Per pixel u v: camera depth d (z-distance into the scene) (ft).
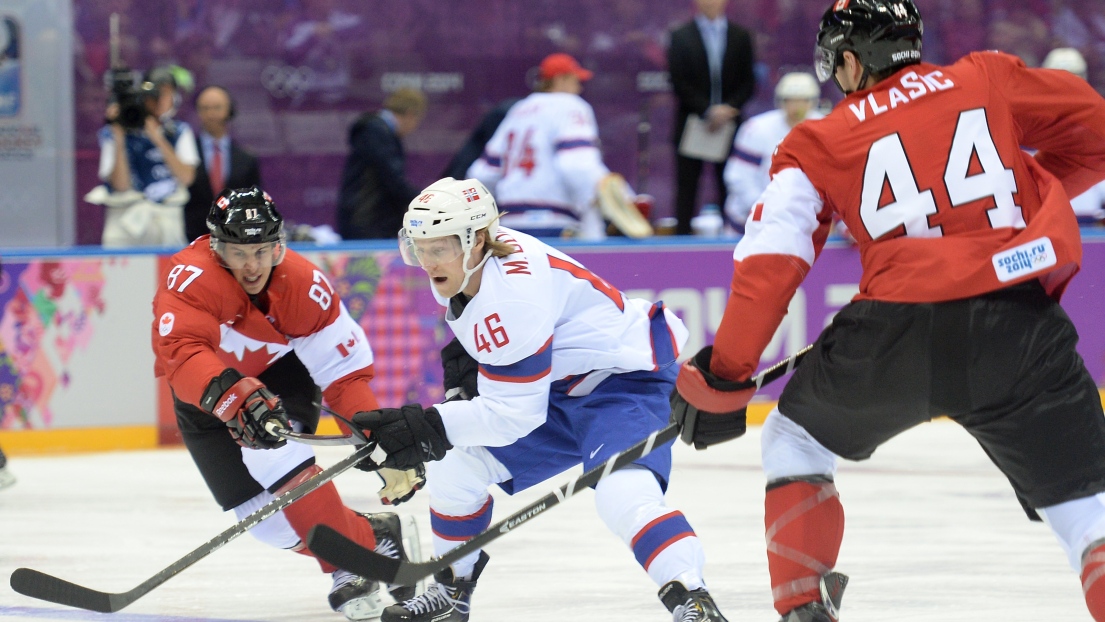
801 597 24.94
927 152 23.41
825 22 25.27
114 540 43.57
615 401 28.48
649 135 90.89
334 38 86.33
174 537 44.04
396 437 26.89
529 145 69.92
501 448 29.22
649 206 76.23
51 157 74.90
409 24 87.51
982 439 23.99
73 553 41.68
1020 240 23.00
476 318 26.73
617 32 90.79
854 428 24.14
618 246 67.26
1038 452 23.21
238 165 70.18
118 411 62.64
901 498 48.93
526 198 70.18
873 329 23.38
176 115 84.12
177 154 68.08
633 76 91.35
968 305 22.97
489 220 26.76
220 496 32.45
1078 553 23.26
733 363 24.35
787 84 74.08
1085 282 69.82
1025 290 23.30
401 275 64.90
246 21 84.84
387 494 30.19
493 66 89.15
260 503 32.35
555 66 70.33
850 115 23.95
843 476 53.62
